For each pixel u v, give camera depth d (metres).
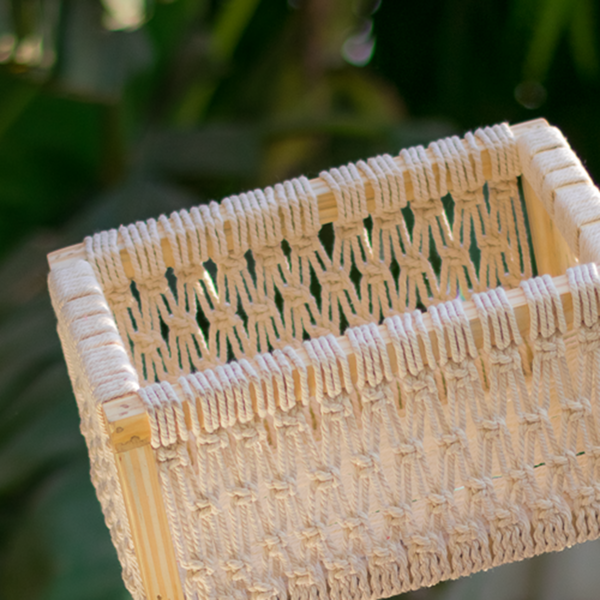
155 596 0.92
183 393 0.89
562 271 1.06
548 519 0.94
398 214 1.06
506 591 1.37
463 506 0.94
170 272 1.53
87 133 1.96
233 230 1.04
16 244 1.98
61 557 1.27
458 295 1.10
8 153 1.93
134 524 0.91
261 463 0.91
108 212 1.88
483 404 0.92
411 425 0.92
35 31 1.76
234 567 0.92
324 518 0.93
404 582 0.94
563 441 0.93
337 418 0.91
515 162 1.04
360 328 0.91
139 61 1.92
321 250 1.07
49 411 1.48
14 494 1.42
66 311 0.96
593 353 0.92
